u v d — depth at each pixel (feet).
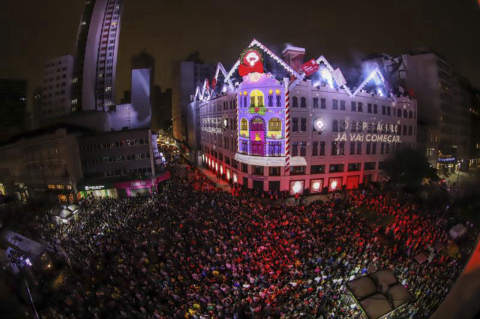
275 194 119.24
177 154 280.31
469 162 97.45
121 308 49.88
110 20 273.95
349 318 39.78
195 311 47.67
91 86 267.39
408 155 114.93
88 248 72.38
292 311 45.75
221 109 163.22
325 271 56.08
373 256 60.49
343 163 127.54
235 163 144.56
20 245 55.11
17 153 86.74
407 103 124.67
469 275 17.42
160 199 114.93
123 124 200.03
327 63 122.72
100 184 126.41
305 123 121.08
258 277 55.11
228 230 77.30
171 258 65.26
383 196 102.83
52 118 151.12
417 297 39.78
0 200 77.66
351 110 126.21
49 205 91.61
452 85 106.52
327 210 91.56
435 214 75.72
